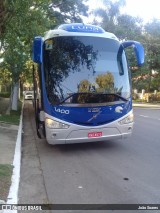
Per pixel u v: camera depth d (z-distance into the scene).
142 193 3.65
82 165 4.93
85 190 3.80
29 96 27.92
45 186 3.98
